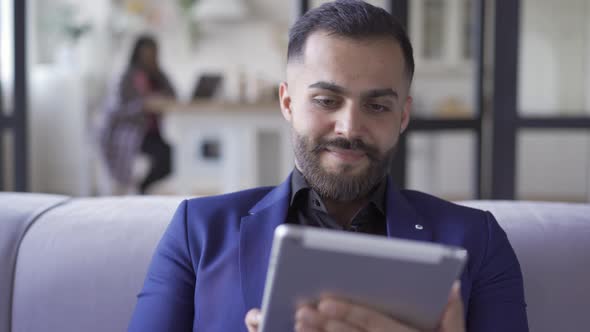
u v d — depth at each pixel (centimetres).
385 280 62
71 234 106
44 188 517
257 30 597
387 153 86
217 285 85
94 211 111
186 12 581
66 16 546
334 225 91
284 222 89
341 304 63
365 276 62
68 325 100
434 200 97
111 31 570
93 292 101
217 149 538
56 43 553
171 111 374
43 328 101
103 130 453
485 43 225
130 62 456
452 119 221
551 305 100
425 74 474
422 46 470
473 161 231
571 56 236
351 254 60
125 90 448
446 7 471
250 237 88
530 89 231
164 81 464
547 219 108
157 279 89
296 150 87
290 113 94
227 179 386
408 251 60
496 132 218
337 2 87
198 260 89
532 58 230
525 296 100
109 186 466
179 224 92
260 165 464
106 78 565
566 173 330
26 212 111
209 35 598
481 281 88
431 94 476
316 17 85
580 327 99
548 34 232
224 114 374
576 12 240
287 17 598
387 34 83
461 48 475
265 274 85
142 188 451
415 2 466
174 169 536
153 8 583
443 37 473
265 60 600
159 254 91
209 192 538
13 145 215
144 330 84
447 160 463
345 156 84
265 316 65
